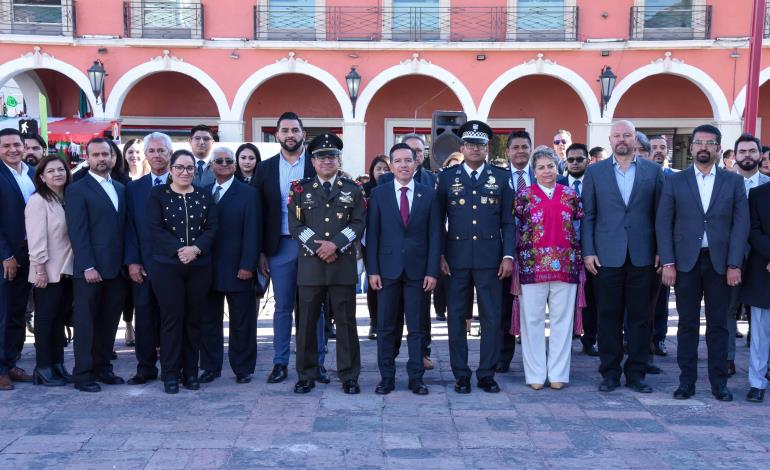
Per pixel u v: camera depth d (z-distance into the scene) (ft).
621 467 13.83
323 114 62.90
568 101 61.77
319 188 18.63
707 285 18.43
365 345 25.05
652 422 16.49
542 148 19.60
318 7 56.80
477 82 56.90
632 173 19.26
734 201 18.13
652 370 21.13
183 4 56.75
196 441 15.11
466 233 18.89
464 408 17.54
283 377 20.15
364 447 14.79
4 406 17.60
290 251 19.90
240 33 56.85
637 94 61.21
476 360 22.76
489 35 56.90
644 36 55.93
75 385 19.16
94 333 19.36
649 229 19.06
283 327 20.11
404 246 18.75
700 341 25.36
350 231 18.34
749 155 20.29
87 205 18.84
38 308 19.49
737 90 55.26
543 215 19.20
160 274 18.56
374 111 63.00
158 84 61.77
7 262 19.02
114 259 19.16
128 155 24.54
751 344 18.47
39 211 18.90
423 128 63.00
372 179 25.84
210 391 19.06
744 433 15.76
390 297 18.89
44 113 36.32
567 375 19.47
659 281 20.56
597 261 19.11
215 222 19.13
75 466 13.76
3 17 55.72
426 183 22.67
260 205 19.89
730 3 54.95
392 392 18.97
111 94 56.34
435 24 57.31
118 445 14.88
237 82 56.90
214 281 19.57
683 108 60.80
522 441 15.20
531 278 19.15
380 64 56.95
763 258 18.19
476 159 19.03
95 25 56.18
